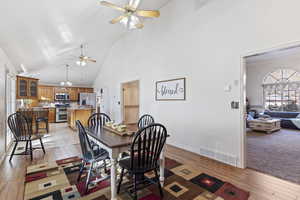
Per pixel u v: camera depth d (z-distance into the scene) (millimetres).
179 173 2375
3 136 3111
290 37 2051
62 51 5172
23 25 2584
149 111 4527
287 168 2555
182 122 3564
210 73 2988
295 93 6531
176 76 3693
